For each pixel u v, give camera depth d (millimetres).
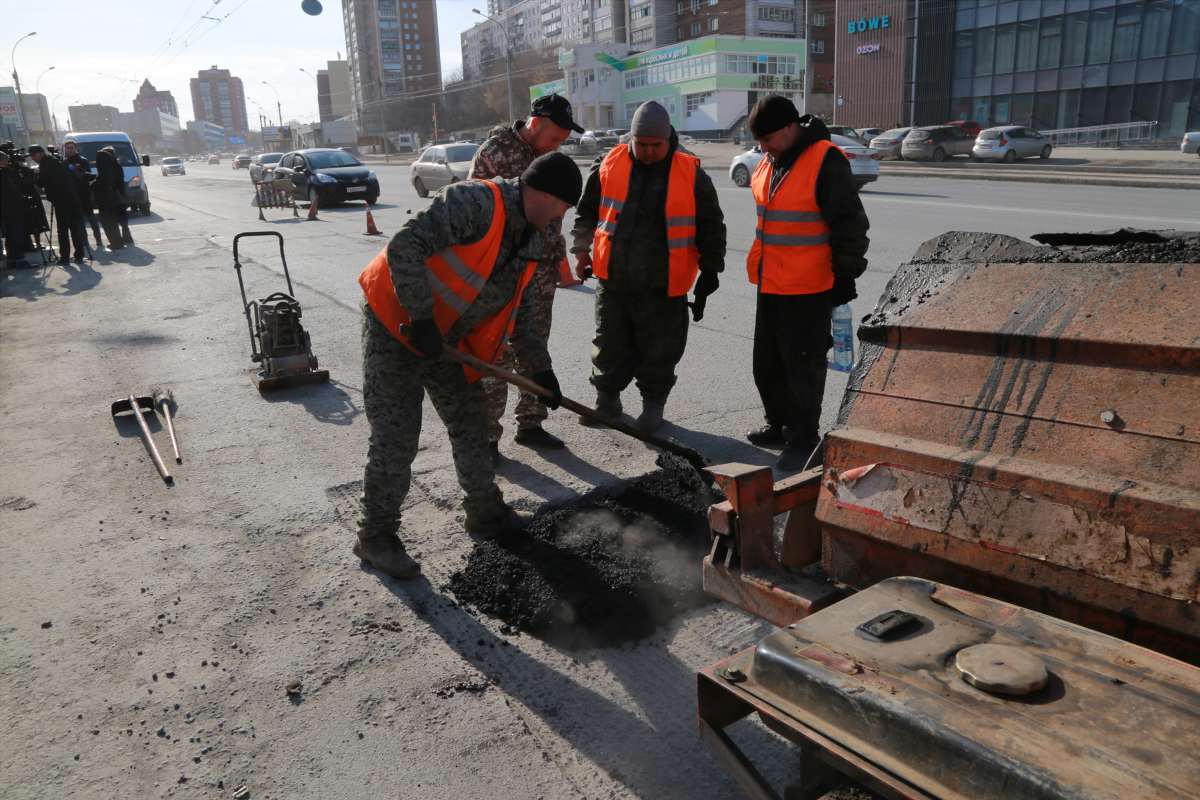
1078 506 1548
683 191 4094
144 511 3832
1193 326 1543
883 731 1305
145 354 6758
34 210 13266
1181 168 21750
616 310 4422
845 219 3637
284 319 5699
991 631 1451
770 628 2795
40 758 2248
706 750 2232
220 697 2494
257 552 3412
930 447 1836
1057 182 20125
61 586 3166
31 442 4801
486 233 2883
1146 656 1313
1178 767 1104
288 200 18656
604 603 2844
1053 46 35469
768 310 4039
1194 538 1390
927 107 41156
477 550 3307
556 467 4207
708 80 65625
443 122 104062
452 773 2166
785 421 4348
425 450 4504
